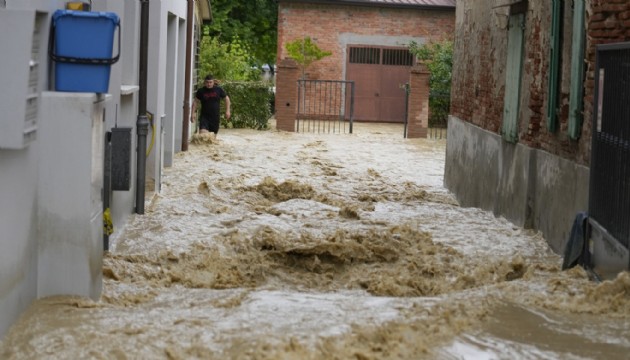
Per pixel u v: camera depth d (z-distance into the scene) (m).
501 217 13.51
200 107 26.66
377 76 36.59
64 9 7.60
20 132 5.89
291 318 6.64
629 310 7.12
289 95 30.98
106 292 7.63
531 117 12.28
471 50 16.72
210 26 43.25
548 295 7.61
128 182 9.25
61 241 7.00
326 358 5.64
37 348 5.84
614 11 9.41
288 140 26.89
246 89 30.66
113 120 10.12
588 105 9.93
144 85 12.18
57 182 6.95
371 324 6.41
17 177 6.32
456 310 6.97
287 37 36.34
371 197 15.72
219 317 6.68
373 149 25.12
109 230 8.80
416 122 29.81
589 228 8.73
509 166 13.34
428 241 10.92
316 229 11.35
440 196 17.25
